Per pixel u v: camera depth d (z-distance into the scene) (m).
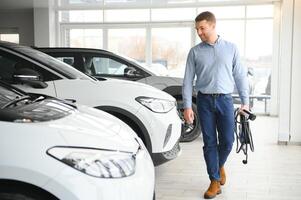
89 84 4.12
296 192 4.16
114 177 2.16
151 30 12.06
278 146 6.48
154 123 4.11
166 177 4.68
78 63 6.43
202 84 3.90
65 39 12.70
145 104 4.12
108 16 12.32
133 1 11.90
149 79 6.50
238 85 4.01
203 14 3.83
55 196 2.02
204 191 4.18
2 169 1.99
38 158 2.02
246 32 11.39
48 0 11.39
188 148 6.22
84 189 2.05
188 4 11.51
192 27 11.76
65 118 2.47
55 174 2.01
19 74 3.73
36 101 2.83
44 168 2.01
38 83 3.94
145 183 2.36
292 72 6.45
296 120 6.52
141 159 2.48
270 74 11.31
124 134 2.63
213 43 3.85
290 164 5.31
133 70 6.39
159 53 12.09
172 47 11.98
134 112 4.08
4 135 2.06
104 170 2.14
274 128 8.52
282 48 6.46
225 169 5.04
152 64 12.14
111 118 3.01
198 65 3.90
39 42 12.44
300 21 6.36
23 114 2.27
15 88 3.16
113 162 2.20
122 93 4.12
